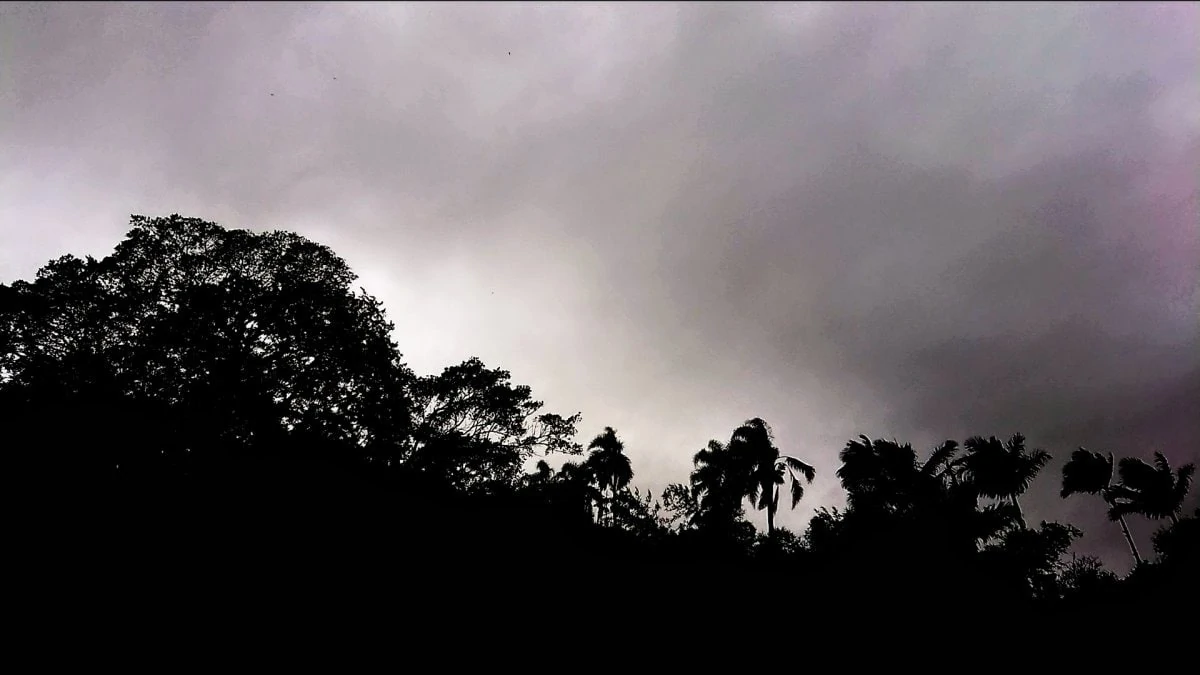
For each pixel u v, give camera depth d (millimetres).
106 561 13086
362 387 25375
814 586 17812
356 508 16859
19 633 10609
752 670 14141
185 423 19875
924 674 14719
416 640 12609
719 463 43312
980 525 19641
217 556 13922
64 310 21656
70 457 16156
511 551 17312
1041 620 17719
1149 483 35750
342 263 27094
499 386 28453
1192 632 16422
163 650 10945
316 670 11102
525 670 12586
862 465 29453
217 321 22984
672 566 20062
